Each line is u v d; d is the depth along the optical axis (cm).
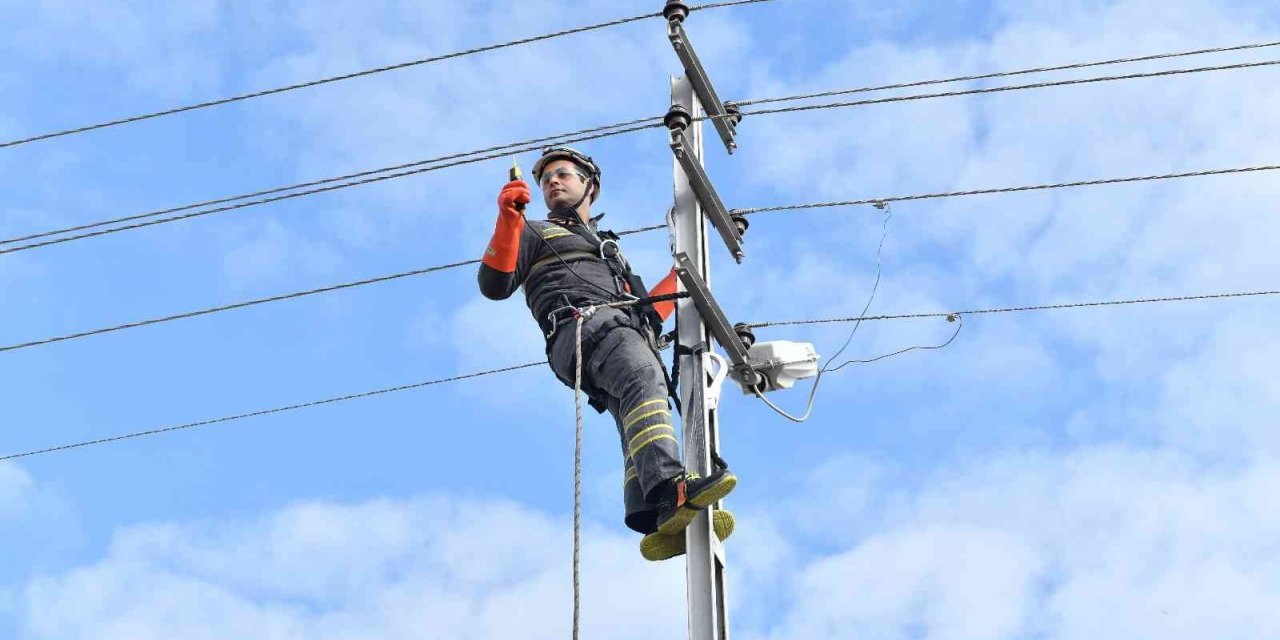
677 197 980
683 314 938
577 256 918
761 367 999
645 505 861
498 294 884
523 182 859
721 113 1055
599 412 912
